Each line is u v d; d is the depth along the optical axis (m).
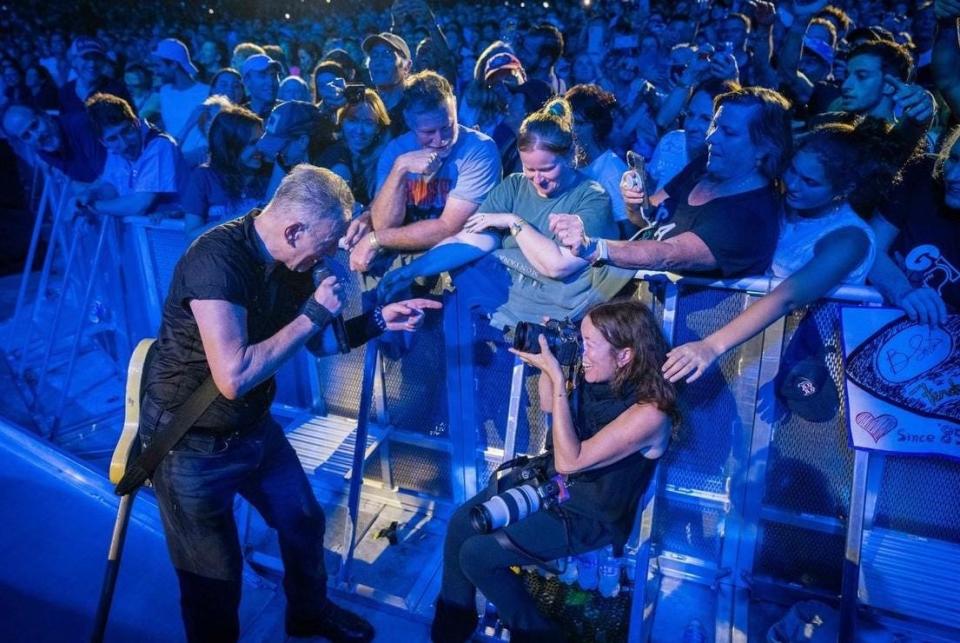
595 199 2.12
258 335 1.88
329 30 9.41
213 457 1.93
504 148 2.90
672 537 2.63
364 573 2.75
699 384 2.29
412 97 2.16
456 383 2.62
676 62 3.79
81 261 4.11
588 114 2.46
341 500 3.13
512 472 2.16
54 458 3.36
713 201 1.93
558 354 1.93
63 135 3.76
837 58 4.11
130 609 2.56
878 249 2.01
